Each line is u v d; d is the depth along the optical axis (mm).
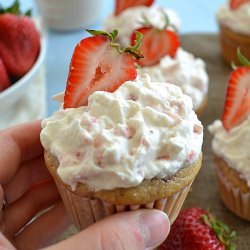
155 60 304
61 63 356
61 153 165
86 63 174
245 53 355
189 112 175
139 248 166
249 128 234
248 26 345
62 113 174
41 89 318
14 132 219
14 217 228
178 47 317
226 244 220
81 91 175
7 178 216
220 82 346
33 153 225
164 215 173
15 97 289
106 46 175
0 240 173
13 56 299
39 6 387
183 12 416
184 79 301
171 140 164
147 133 163
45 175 237
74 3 376
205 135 302
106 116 166
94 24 401
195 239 219
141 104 171
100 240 160
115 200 163
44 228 231
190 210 232
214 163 262
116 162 158
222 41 363
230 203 251
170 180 168
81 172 159
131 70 177
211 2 427
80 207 179
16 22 300
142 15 329
